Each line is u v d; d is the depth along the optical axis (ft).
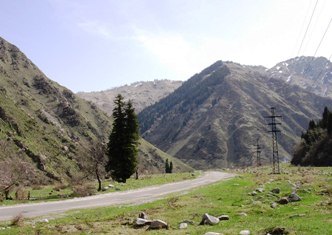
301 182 166.30
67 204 128.98
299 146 516.73
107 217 99.30
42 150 592.19
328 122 468.34
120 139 253.44
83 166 214.28
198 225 81.82
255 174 300.61
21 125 626.23
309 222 70.18
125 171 252.42
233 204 113.29
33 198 159.43
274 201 109.19
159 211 107.96
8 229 79.10
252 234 65.57
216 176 309.42
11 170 191.21
